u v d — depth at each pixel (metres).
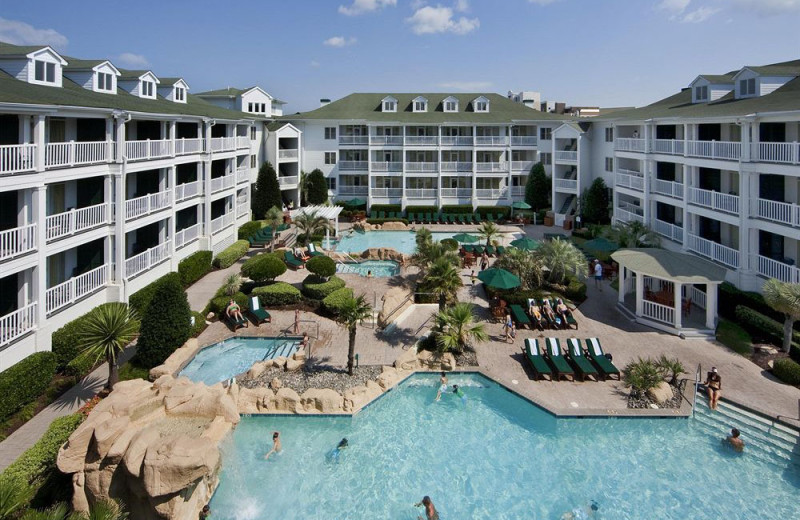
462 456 16.64
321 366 22.12
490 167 59.34
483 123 58.66
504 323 27.23
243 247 40.12
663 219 39.78
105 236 24.91
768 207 25.89
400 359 22.12
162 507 12.59
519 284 27.75
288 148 61.41
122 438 13.29
